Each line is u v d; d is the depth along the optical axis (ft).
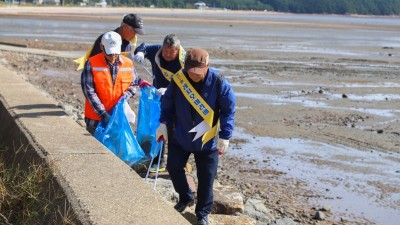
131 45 24.95
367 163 34.35
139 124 24.85
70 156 18.62
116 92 23.09
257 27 240.73
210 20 309.22
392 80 73.31
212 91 18.06
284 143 38.73
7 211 17.47
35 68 71.51
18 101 26.81
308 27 268.41
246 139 39.52
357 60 100.73
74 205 14.73
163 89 23.63
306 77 73.26
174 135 19.01
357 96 59.16
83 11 381.19
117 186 16.12
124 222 13.71
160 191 22.91
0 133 24.89
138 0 615.16
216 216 21.59
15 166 20.59
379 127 44.45
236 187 28.76
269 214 24.47
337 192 28.99
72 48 103.14
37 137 20.70
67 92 55.31
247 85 64.03
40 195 17.02
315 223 24.47
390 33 236.22
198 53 17.72
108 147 22.66
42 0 481.46
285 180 30.60
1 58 76.59
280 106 52.01
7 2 429.79
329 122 45.83
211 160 18.94
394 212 26.48
